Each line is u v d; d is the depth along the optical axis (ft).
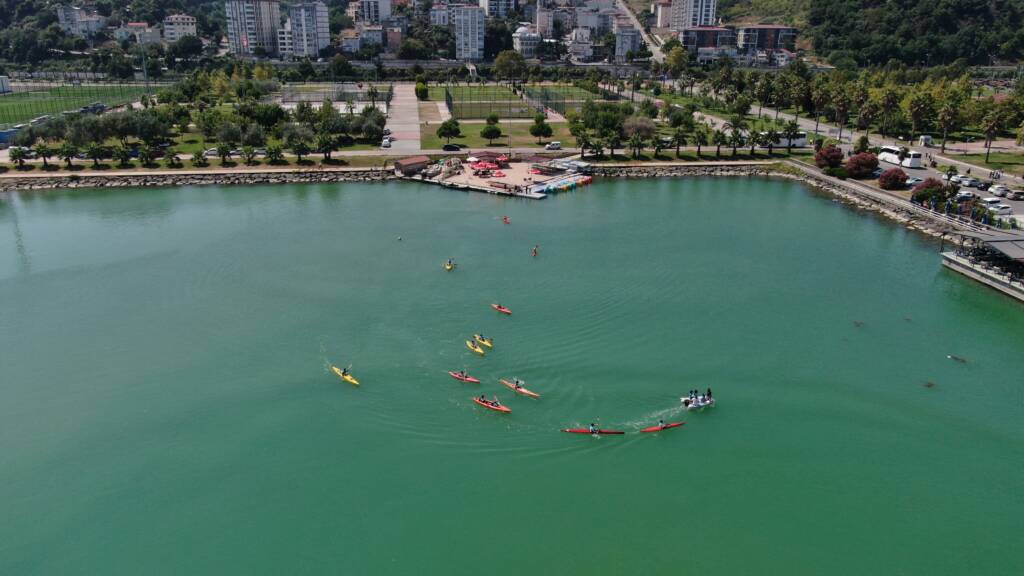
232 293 425.28
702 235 534.78
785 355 359.87
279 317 394.52
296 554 246.47
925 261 487.20
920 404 322.14
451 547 248.93
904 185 639.35
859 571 240.32
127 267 464.65
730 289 435.94
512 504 267.18
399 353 357.00
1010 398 327.67
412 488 273.95
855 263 482.28
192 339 372.79
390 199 624.59
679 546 249.96
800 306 414.21
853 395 327.67
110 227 545.03
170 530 256.32
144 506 266.36
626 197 643.45
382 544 250.16
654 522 259.39
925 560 244.42
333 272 454.40
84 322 391.45
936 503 267.80
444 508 265.13
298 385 332.39
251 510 264.31
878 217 585.22
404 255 483.51
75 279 445.78
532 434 301.02
